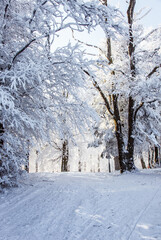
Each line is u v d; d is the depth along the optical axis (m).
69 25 5.37
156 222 3.36
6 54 6.11
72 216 4.07
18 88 6.59
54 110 7.66
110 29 5.63
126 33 5.73
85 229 3.41
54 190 6.50
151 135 13.95
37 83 6.66
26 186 7.23
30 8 7.75
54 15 5.19
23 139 7.50
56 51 6.51
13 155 6.66
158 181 7.69
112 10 5.26
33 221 3.90
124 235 3.01
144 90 9.72
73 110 7.45
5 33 6.90
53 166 25.34
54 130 7.96
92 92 13.32
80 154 26.83
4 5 6.87
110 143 17.27
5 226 3.72
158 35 12.02
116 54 14.34
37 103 7.09
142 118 14.90
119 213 4.05
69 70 6.80
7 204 5.12
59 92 7.44
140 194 5.52
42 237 3.20
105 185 7.44
